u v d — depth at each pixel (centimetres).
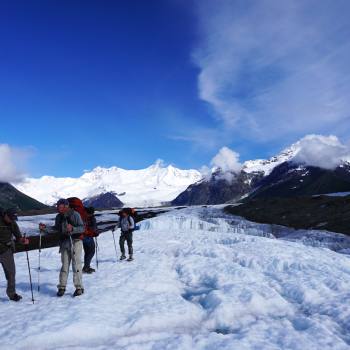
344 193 8194
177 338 740
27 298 1014
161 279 1262
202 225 4812
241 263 1549
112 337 767
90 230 1405
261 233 4650
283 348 691
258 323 837
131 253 1708
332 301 975
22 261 1822
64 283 1023
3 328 777
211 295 1026
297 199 6769
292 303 1015
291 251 1692
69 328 754
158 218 5066
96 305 917
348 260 1633
